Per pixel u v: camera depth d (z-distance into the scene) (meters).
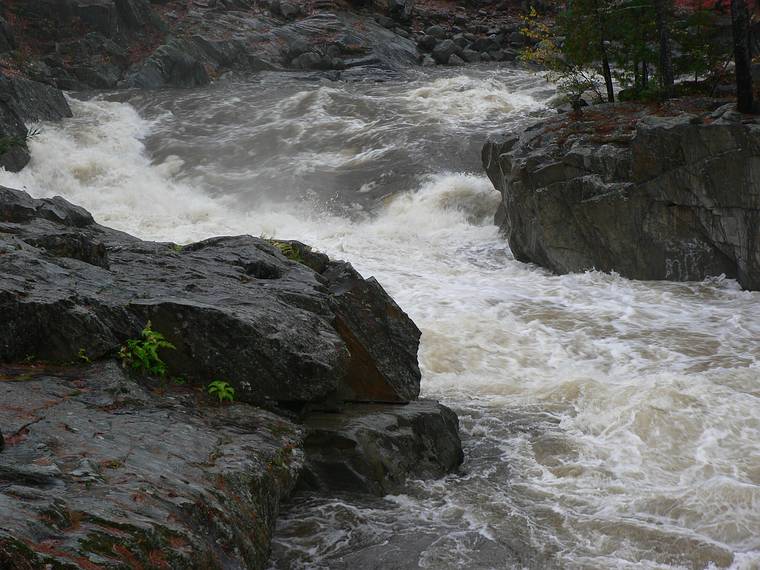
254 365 6.62
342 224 21.69
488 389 10.20
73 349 6.11
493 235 20.34
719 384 10.37
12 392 5.42
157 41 36.59
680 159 15.94
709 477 7.61
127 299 6.69
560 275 17.48
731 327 13.61
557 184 17.02
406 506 6.63
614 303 14.95
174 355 6.56
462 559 5.88
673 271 16.47
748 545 6.36
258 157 26.58
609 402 9.27
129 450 5.02
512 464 7.73
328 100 31.28
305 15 42.94
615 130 17.70
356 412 7.53
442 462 7.50
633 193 16.34
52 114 28.23
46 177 24.03
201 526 4.63
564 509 6.79
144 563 4.04
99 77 33.41
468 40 44.09
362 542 6.03
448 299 14.68
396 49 41.50
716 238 15.98
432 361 11.41
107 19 35.16
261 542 5.07
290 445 6.09
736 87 17.73
